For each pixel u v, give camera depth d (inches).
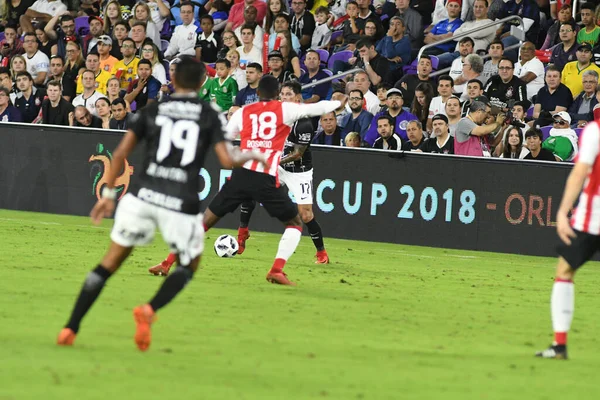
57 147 2245.3
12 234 1764.3
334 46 2694.4
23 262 1389.0
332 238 2069.4
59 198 2244.1
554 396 734.5
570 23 2420.0
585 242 866.1
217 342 884.0
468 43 2426.2
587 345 980.6
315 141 2188.7
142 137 840.3
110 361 774.5
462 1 2623.0
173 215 820.0
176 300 1124.5
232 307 1097.4
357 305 1171.3
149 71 2444.6
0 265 1342.3
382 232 2038.6
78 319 826.2
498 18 2551.7
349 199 2059.5
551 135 2060.8
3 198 2282.2
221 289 1240.8
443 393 724.7
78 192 2231.8
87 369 740.0
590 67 2283.5
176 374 740.0
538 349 939.3
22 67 2714.1
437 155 2001.7
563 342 894.4
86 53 2834.6
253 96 2303.2
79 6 3053.6
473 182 1985.7
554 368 844.6
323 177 2071.9
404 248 1959.9
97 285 824.3
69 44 2672.2
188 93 840.3
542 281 1541.6
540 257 1937.7
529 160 1951.3
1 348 802.2
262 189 1311.5
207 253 1668.3
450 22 2615.7
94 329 912.9
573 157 2038.6
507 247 1971.0
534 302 1296.8
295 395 693.3
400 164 2025.1
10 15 3073.3
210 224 1355.8
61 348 815.1
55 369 735.1
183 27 2797.7
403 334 985.5
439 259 1796.3
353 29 2632.9
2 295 1086.4
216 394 683.4
